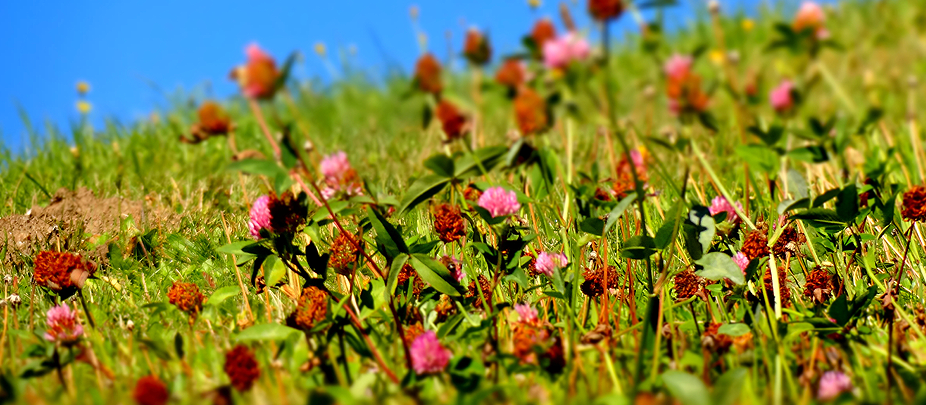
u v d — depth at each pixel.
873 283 1.81
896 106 4.03
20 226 2.44
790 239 1.81
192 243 2.35
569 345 1.39
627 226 2.05
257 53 1.31
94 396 1.28
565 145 2.80
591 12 1.27
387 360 1.50
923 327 1.61
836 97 4.20
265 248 1.62
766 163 2.04
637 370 1.29
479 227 2.11
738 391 1.06
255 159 1.35
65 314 1.61
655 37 1.62
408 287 1.71
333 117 4.90
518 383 1.37
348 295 1.52
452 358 1.39
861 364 1.41
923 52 5.20
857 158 2.49
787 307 1.70
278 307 1.83
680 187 2.54
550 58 1.30
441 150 3.29
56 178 3.26
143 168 3.38
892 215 1.70
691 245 1.55
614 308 1.80
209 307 1.69
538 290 1.85
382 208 1.63
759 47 5.54
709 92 1.66
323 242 2.17
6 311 1.73
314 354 1.39
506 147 1.61
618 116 3.66
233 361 1.24
